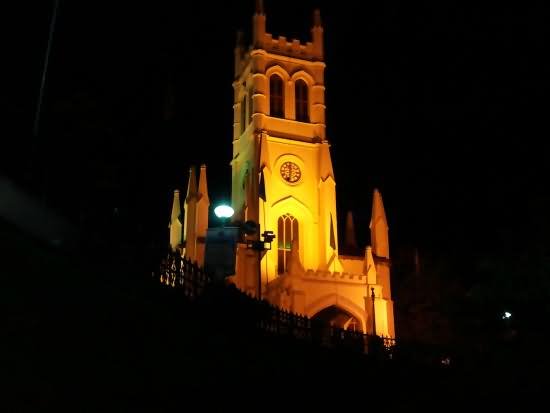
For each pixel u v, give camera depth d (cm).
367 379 2709
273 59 8881
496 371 3300
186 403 1720
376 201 8138
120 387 1669
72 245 2766
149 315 2300
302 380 2323
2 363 1571
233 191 9056
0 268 2203
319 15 9419
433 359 3834
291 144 8550
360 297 7088
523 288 4228
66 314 2002
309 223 8294
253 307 2973
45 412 1406
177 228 9450
